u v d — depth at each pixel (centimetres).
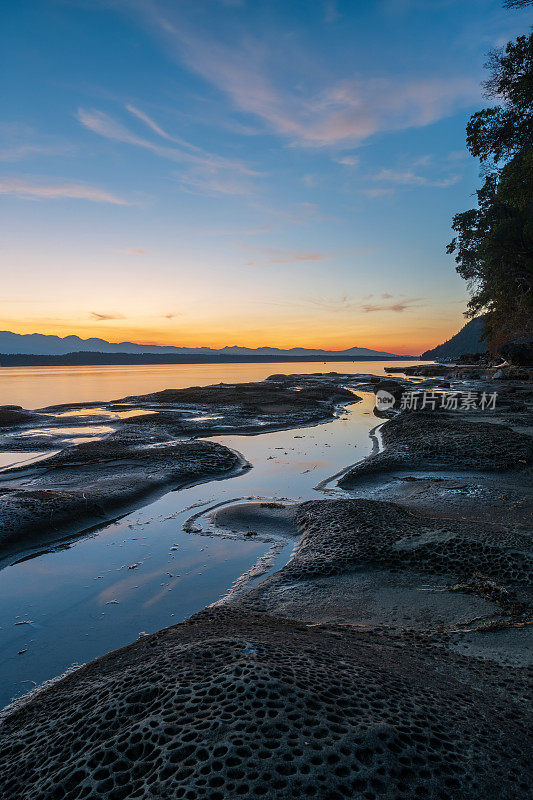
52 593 618
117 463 1310
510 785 207
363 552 654
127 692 270
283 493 1071
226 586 625
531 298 3897
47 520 844
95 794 198
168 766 201
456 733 239
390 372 8419
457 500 928
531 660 380
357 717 235
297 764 199
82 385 5312
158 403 3086
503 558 596
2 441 1792
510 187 2911
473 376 5044
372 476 1187
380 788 194
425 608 514
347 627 464
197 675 272
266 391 3631
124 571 682
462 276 5322
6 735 292
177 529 854
